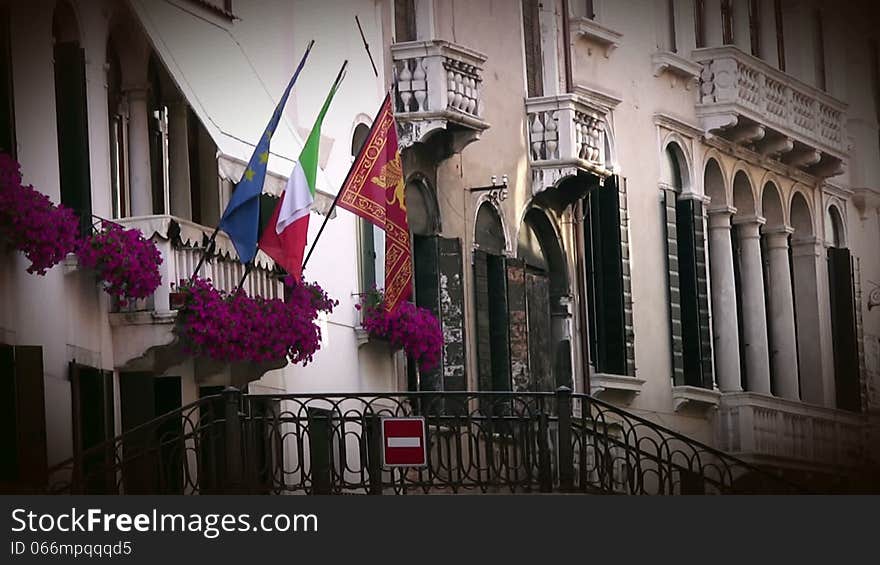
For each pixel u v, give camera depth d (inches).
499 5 1259.8
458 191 1200.2
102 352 889.5
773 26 1600.6
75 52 878.4
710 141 1492.4
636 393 1379.2
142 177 934.4
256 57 981.8
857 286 1679.4
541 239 1312.7
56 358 858.8
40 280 851.4
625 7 1406.3
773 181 1584.6
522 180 1272.1
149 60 946.1
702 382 1454.2
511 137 1262.3
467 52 1155.9
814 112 1612.9
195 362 955.3
